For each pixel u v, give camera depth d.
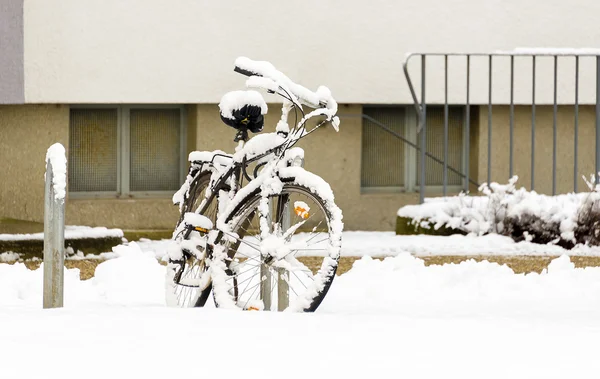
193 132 21.62
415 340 8.34
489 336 8.54
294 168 10.68
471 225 19.78
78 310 9.83
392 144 23.02
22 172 20.58
